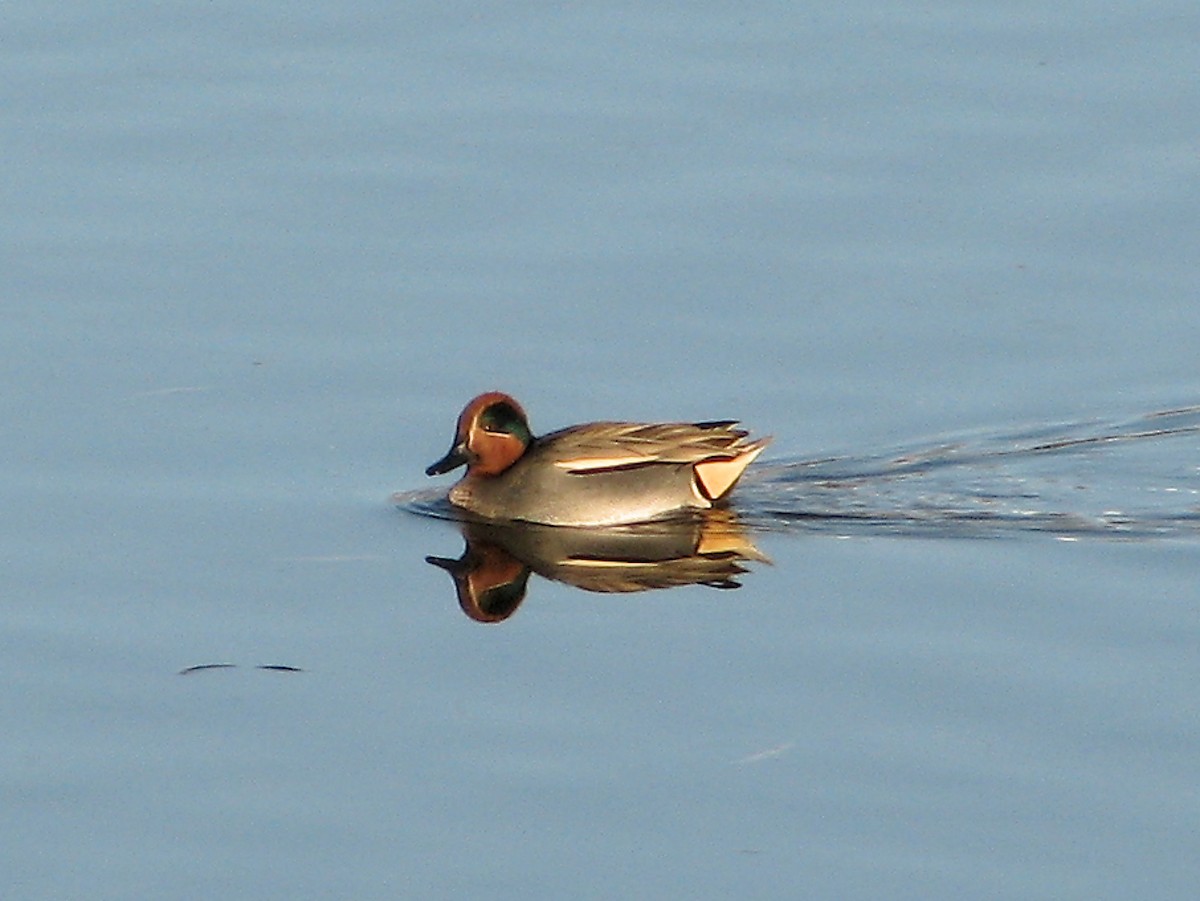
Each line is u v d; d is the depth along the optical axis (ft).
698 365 57.11
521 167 65.57
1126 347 57.67
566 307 59.41
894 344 57.93
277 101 69.21
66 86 70.13
